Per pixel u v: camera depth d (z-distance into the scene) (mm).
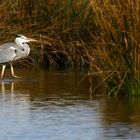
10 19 25516
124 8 16906
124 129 13875
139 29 16656
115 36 17000
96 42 18469
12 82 21203
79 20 25219
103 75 17531
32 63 25484
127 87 17250
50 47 25516
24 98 17797
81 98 17562
